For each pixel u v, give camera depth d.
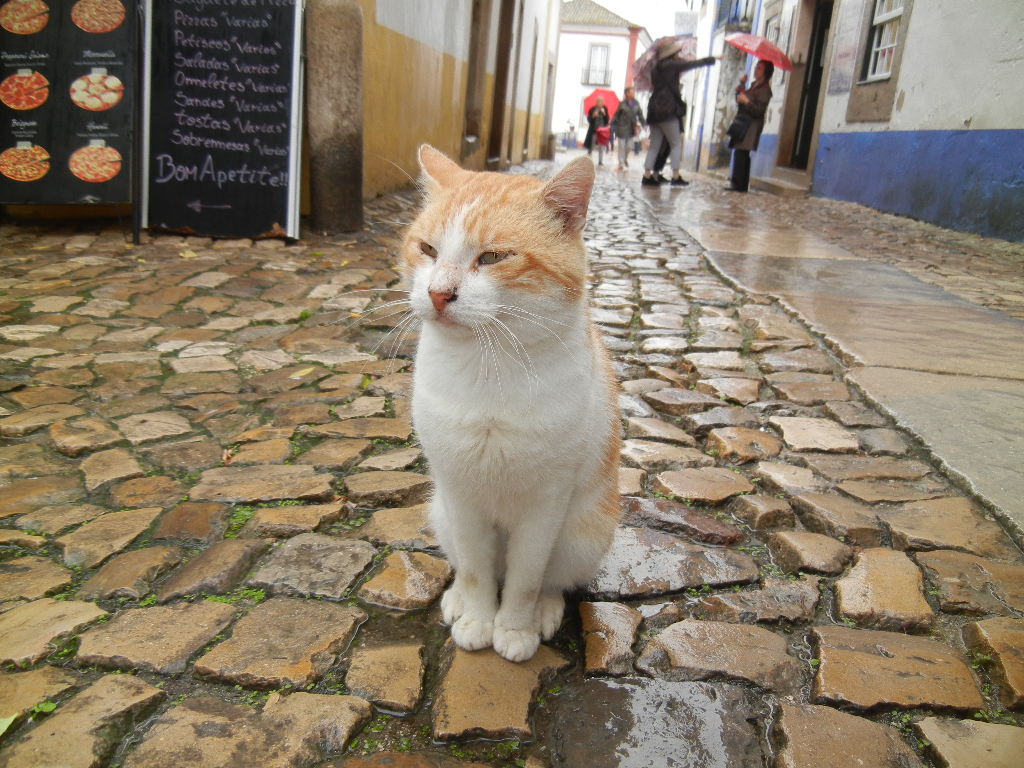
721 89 22.55
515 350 1.76
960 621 2.00
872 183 11.12
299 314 4.48
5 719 1.57
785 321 4.71
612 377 2.21
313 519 2.40
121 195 6.04
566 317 1.81
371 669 1.79
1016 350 4.14
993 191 8.09
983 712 1.70
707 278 5.95
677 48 14.29
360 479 2.67
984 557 2.28
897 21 10.90
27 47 6.00
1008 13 7.95
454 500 1.88
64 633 1.84
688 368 3.92
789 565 2.28
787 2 16.48
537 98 24.91
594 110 25.77
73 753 1.50
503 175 2.11
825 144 13.18
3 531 2.29
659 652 1.88
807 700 1.74
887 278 5.99
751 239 7.78
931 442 2.98
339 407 3.29
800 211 10.76
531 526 1.85
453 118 12.23
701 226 8.72
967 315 4.86
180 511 2.42
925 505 2.56
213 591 2.05
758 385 3.66
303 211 7.09
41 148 6.03
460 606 2.00
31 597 1.99
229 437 2.99
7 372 3.49
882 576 2.16
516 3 15.89
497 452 1.76
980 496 2.58
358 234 6.68
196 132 6.11
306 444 2.95
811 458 2.92
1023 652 1.83
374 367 3.77
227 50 6.07
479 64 13.64
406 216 7.79
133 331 4.09
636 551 2.33
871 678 1.78
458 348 1.81
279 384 3.52
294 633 1.89
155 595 2.02
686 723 1.67
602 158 28.58
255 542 2.26
